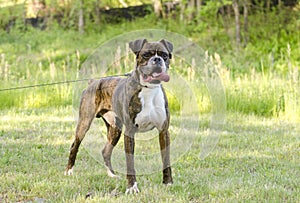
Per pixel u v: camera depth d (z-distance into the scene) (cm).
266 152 741
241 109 1133
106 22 2197
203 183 565
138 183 560
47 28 2142
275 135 870
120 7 2283
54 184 554
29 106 1216
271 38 1800
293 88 1112
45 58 1791
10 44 1964
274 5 2067
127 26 2070
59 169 632
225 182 569
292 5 1989
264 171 625
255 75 1272
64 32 2095
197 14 2003
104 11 2253
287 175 602
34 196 518
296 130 927
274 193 520
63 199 495
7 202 502
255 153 734
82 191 531
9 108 1191
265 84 1183
